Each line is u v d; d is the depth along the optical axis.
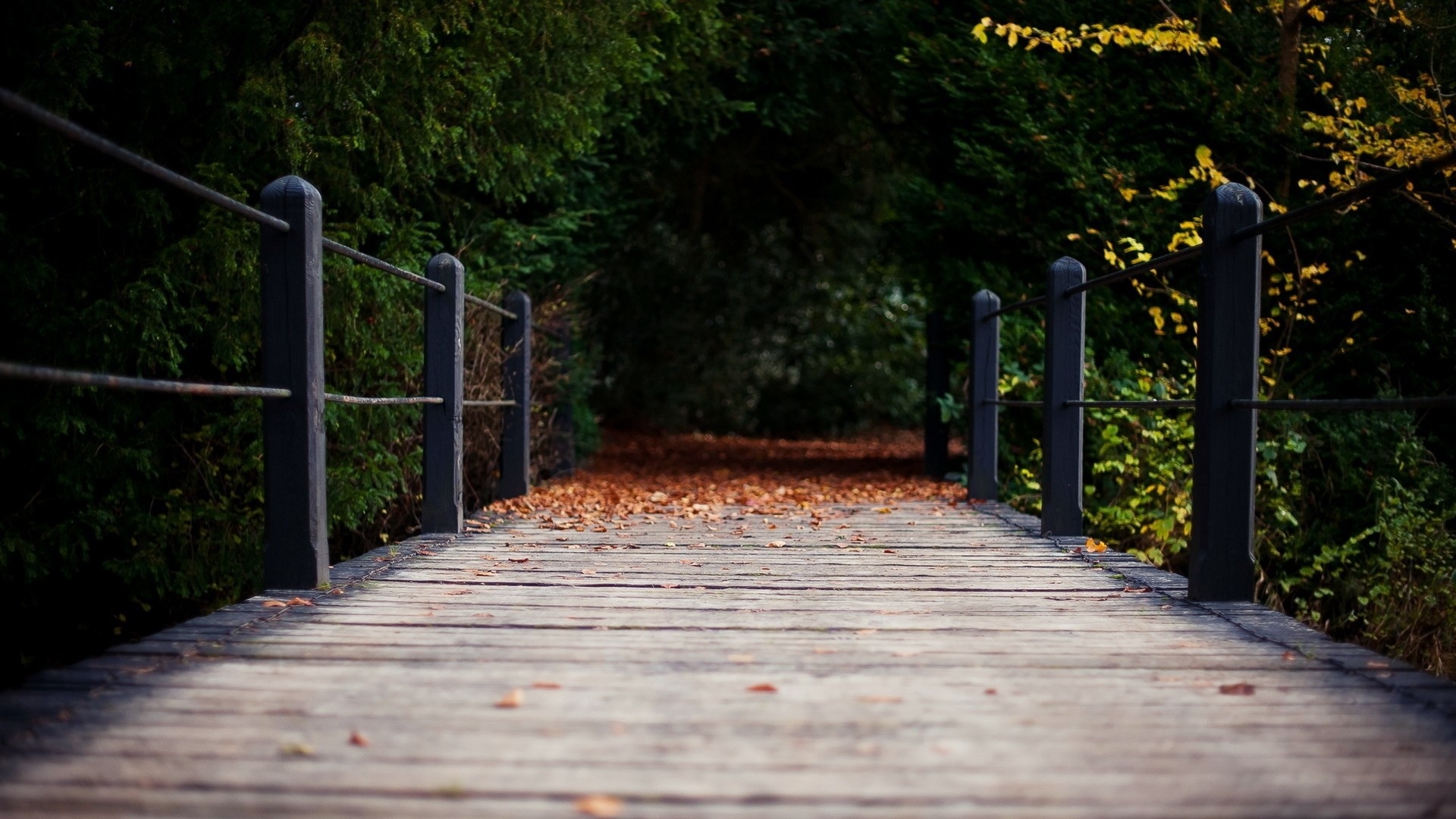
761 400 17.12
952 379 8.47
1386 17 6.25
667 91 8.89
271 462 3.19
